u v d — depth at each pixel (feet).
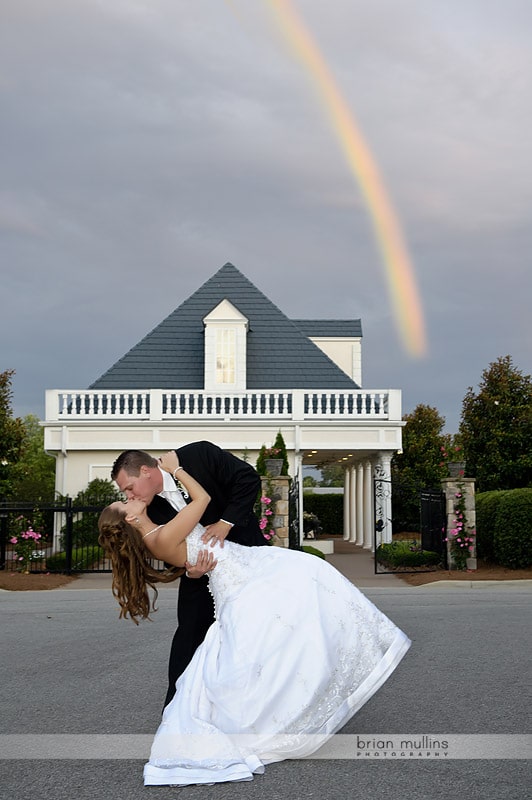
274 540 59.47
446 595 45.19
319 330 108.47
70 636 30.60
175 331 96.07
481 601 41.29
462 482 57.98
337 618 14.88
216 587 15.35
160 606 41.14
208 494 16.30
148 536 15.72
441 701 19.16
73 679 22.58
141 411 84.48
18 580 54.13
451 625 31.99
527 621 33.04
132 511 15.74
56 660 25.53
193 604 16.24
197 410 84.38
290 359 94.48
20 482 110.73
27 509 59.26
